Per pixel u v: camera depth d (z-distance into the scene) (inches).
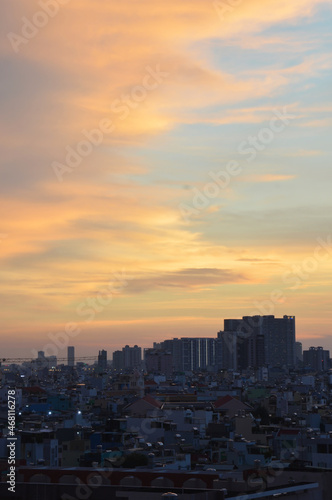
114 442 6200.8
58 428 6860.2
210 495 2564.0
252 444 5565.9
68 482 2876.5
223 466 5007.4
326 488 3024.1
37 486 2733.8
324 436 6161.4
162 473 2903.5
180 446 5930.1
